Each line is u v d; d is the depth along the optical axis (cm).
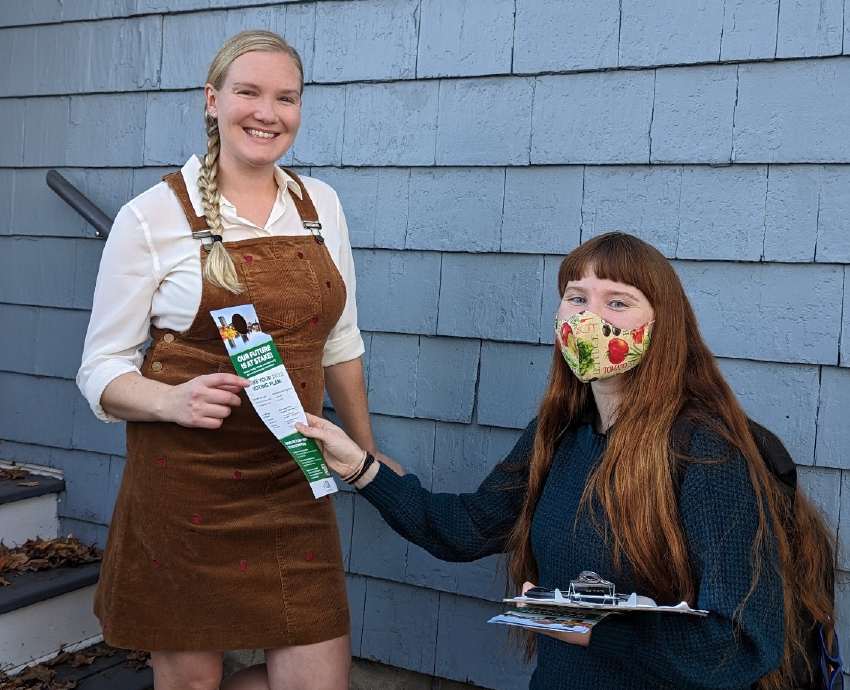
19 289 327
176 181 188
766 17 219
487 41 251
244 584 188
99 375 186
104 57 307
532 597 152
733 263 227
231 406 185
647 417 160
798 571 166
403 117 263
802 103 218
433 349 263
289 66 184
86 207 296
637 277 163
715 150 226
